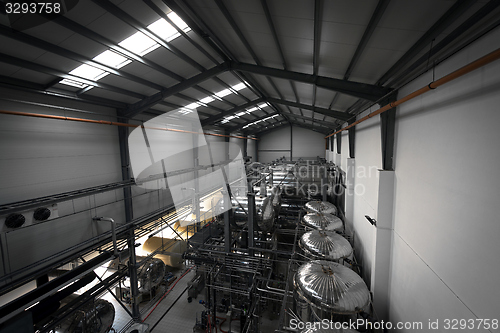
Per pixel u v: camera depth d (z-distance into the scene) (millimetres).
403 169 5223
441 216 3717
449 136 3508
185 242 11898
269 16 4453
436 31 3309
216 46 6945
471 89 3014
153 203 11547
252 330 6816
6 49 4914
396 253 5566
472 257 2982
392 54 4492
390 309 5895
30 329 4707
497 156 2566
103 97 8562
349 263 7574
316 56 5645
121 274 8094
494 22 2660
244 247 9164
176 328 8547
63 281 5395
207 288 8484
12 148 6215
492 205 2641
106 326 6672
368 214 7730
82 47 5547
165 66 7422
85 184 8266
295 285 4797
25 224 5758
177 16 5266
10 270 6156
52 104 7199
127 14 4867
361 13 3545
